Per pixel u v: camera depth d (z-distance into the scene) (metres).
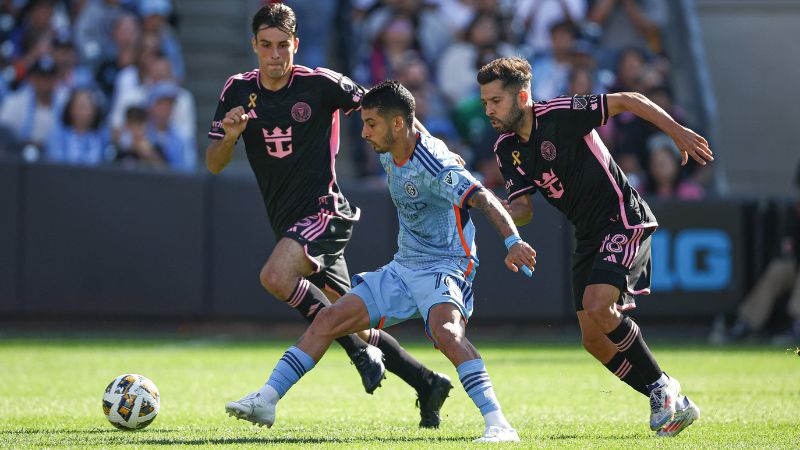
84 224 45.41
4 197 44.50
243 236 46.56
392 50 56.91
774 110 69.88
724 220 47.88
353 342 18.47
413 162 16.77
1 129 50.88
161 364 33.91
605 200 18.17
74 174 45.31
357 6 58.31
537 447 15.44
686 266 47.66
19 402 23.48
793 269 46.44
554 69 56.94
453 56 56.78
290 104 19.81
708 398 24.42
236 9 61.66
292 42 19.56
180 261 46.16
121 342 43.94
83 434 17.73
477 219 46.41
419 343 45.50
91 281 45.44
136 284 45.81
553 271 46.69
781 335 47.09
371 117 16.59
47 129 51.19
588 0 59.53
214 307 46.41
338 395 25.70
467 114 54.41
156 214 45.97
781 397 24.67
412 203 17.09
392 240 46.41
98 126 51.56
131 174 45.81
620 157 51.72
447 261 17.16
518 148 18.52
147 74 53.53
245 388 26.92
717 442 16.72
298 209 19.98
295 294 18.94
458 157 17.38
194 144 56.00
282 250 19.11
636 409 22.64
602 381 28.91
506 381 28.88
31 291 44.84
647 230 18.33
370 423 19.98
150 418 18.27
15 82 52.88
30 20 54.03
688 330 48.75
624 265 17.83
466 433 18.08
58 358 35.88
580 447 15.67
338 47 59.31
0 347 40.50
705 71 63.44
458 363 16.34
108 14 54.78
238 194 46.56
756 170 69.19
